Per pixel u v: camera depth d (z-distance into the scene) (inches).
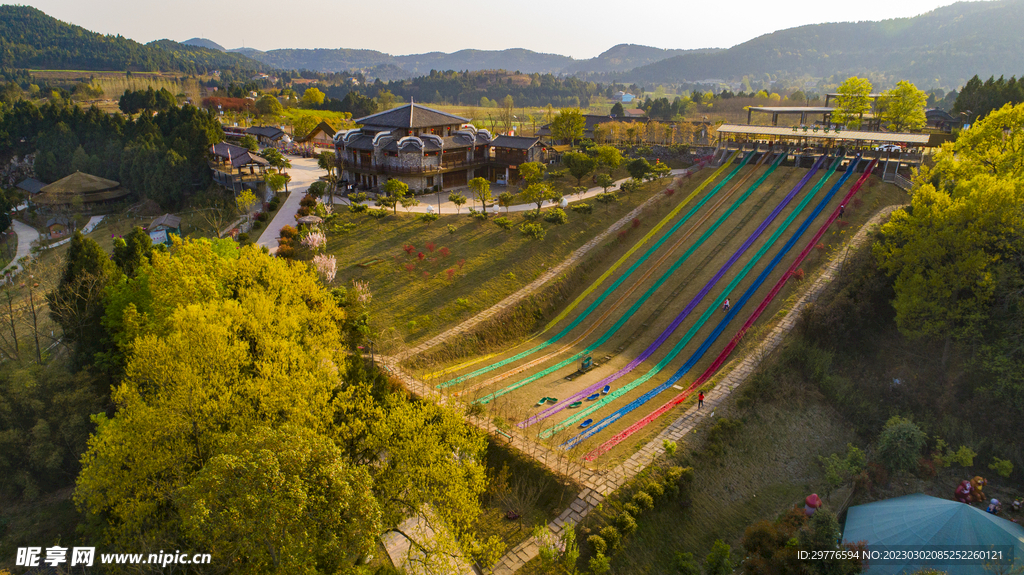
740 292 2432.3
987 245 1935.3
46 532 1615.4
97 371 2006.6
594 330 2343.8
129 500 1274.6
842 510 1605.6
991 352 1873.8
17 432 1750.7
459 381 1974.7
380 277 2559.1
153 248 2406.5
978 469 1774.1
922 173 2608.3
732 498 1574.8
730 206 3132.4
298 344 1722.4
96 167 4923.7
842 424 1876.2
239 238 2903.5
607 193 3262.8
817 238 2684.5
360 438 1417.3
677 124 5536.4
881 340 2084.2
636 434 1705.2
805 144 3720.5
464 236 2908.5
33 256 3754.9
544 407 1835.6
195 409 1314.0
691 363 2076.8
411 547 1264.8
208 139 4557.1
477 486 1314.0
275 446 1048.8
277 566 976.3
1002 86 4591.5
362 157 3912.4
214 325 1503.4
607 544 1347.2
